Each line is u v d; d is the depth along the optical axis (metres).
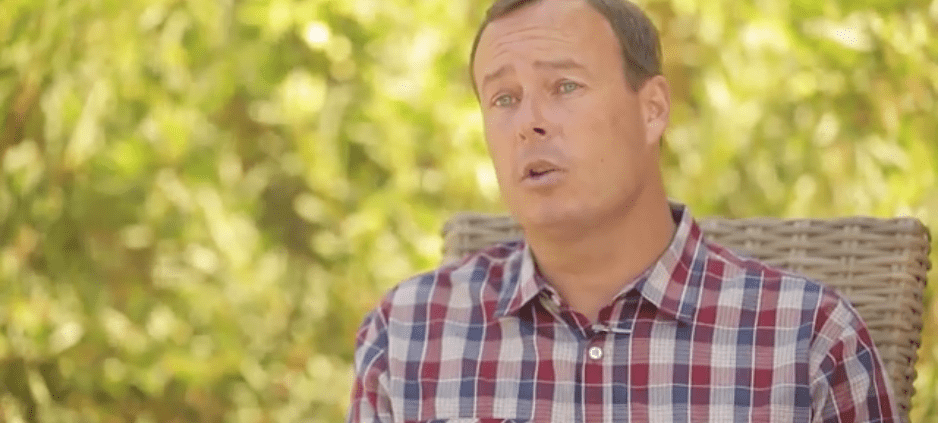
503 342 2.79
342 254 4.67
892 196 4.58
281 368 4.67
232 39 4.57
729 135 4.58
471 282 2.91
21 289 4.60
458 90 4.62
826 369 2.64
